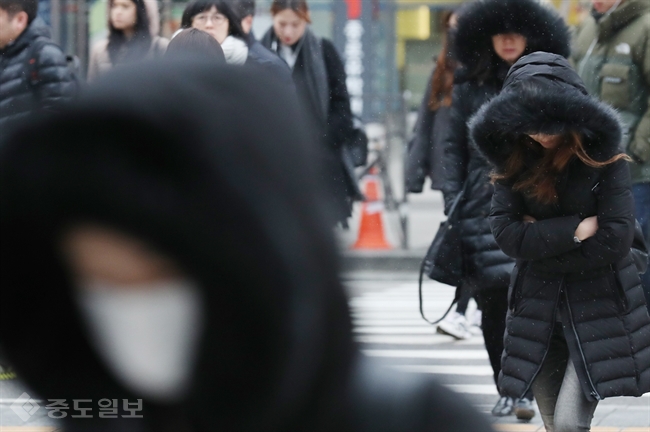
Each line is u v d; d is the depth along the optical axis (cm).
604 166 966
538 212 998
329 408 154
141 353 150
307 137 150
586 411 988
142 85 144
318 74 1986
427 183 4253
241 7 1599
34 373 159
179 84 145
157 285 145
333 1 4075
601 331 976
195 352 148
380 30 4081
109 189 141
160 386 153
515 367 1005
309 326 145
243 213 142
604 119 938
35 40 1645
